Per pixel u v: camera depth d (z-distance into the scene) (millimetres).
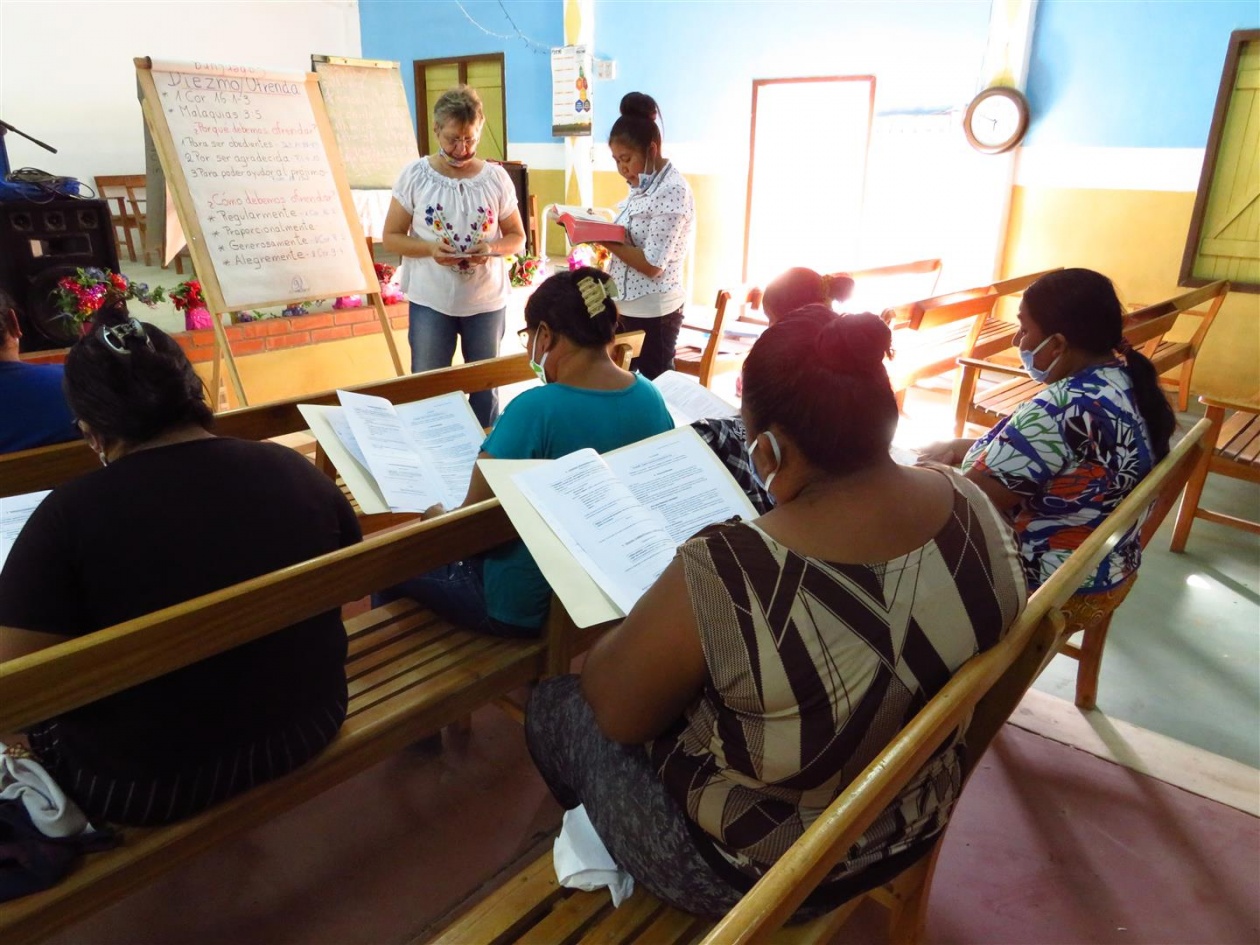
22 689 902
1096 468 1677
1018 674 1148
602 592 1264
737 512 1487
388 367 4492
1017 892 1579
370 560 1217
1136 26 4758
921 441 4031
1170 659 2387
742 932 685
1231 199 4699
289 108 3416
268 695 1220
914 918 1354
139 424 1155
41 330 3648
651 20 7133
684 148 7211
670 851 1005
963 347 4117
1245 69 4508
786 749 866
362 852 1641
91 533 1075
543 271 5508
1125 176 4969
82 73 8148
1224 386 4883
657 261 3057
